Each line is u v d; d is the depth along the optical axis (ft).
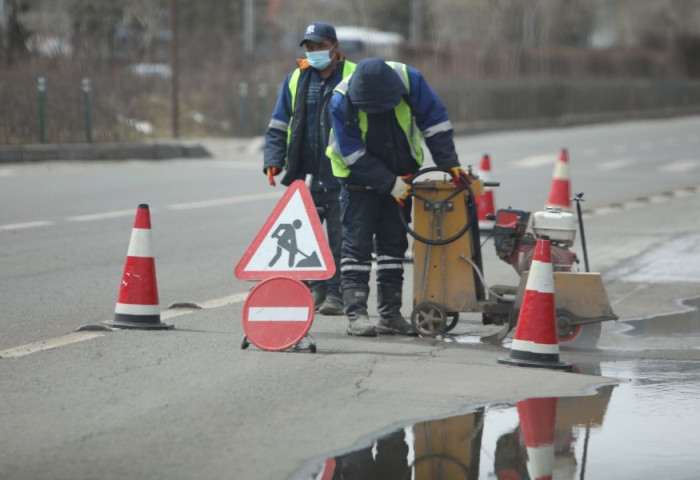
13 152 198.80
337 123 70.59
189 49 320.29
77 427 52.08
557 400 57.93
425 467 47.57
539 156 237.45
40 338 71.82
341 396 57.67
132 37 318.04
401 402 56.85
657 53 524.11
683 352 71.31
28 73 214.90
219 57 310.65
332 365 63.87
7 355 65.92
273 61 309.01
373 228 73.61
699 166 219.00
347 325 77.51
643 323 80.89
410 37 544.21
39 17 291.99
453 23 433.07
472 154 240.73
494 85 340.59
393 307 74.59
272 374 61.62
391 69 69.31
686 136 315.99
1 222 125.80
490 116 337.93
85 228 122.52
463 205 72.69
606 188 176.96
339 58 79.66
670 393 59.88
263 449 49.47
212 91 276.82
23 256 104.58
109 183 167.53
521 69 402.11
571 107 391.24
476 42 392.88
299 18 468.34
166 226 125.80
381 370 63.10
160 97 276.41
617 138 304.30
